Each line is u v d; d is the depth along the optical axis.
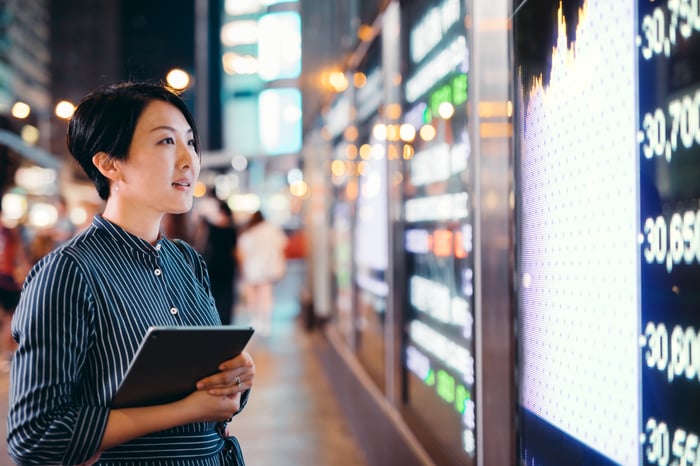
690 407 1.29
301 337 9.55
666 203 1.35
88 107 1.64
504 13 2.51
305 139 10.20
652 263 1.40
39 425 1.39
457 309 2.93
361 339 5.53
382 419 4.07
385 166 4.39
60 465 1.41
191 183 1.68
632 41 1.47
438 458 3.03
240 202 32.72
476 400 2.52
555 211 1.85
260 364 7.69
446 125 3.07
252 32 44.22
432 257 3.36
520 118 2.10
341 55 6.18
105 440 1.42
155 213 1.68
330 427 5.30
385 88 4.20
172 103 1.67
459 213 2.88
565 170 1.78
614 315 1.55
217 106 44.91
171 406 1.48
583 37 1.68
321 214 8.69
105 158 1.62
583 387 1.70
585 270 1.69
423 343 3.55
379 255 4.67
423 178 3.54
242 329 1.47
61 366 1.42
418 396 3.66
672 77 1.33
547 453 1.92
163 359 1.39
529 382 2.06
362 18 5.00
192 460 1.57
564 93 1.79
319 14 7.73
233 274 7.69
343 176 6.62
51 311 1.43
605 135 1.58
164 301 1.62
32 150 13.34
